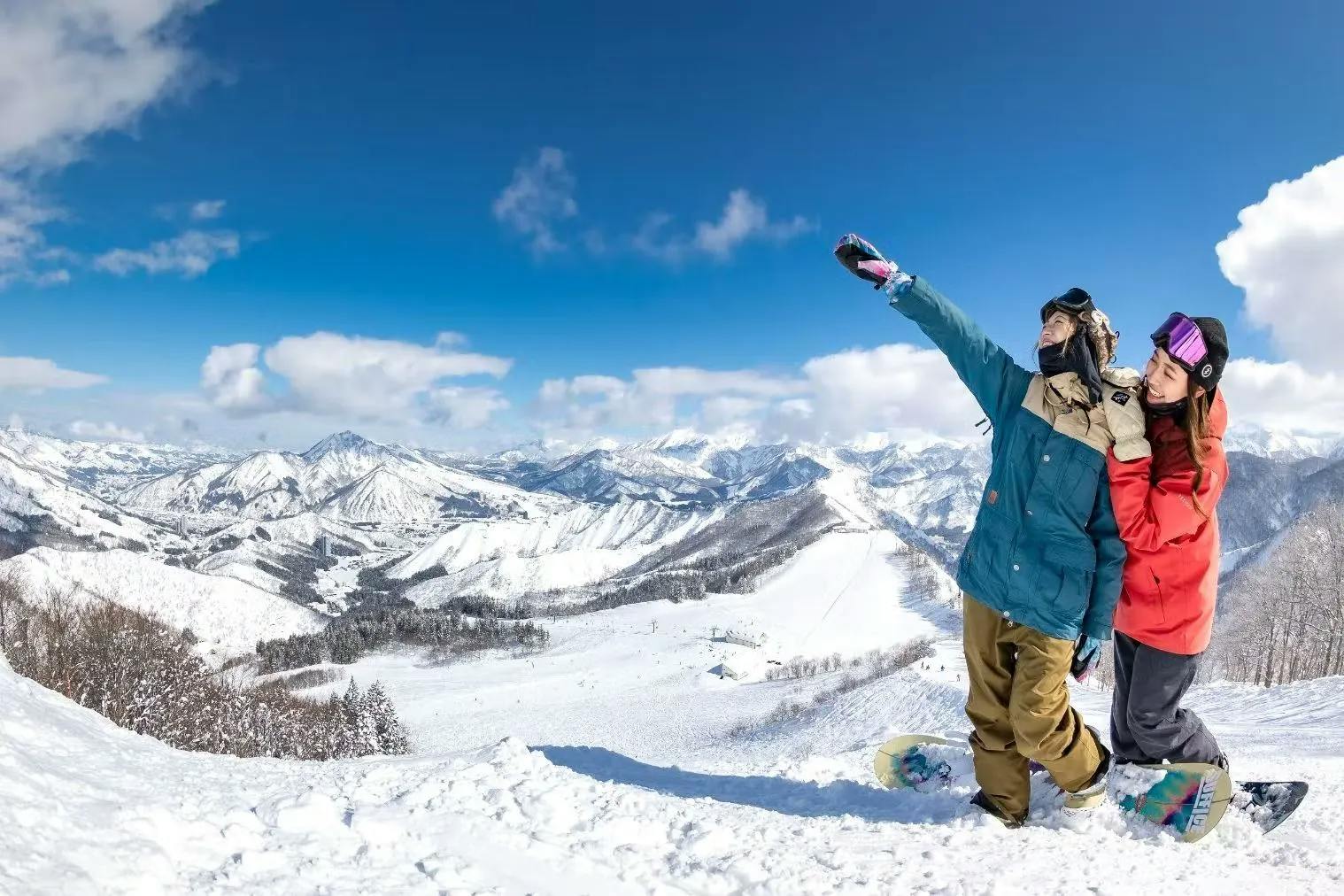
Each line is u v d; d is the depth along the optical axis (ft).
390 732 195.52
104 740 12.41
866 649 436.76
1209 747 14.07
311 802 9.19
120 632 72.38
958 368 14.12
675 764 21.52
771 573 654.94
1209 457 12.69
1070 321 12.88
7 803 7.13
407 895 7.54
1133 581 13.44
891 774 16.34
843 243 14.20
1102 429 12.82
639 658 445.37
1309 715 50.90
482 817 9.96
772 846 10.70
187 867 7.43
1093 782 13.57
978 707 13.79
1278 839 12.96
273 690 181.98
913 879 9.79
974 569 13.62
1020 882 9.98
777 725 217.97
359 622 516.32
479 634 508.12
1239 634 159.84
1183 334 12.45
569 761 18.60
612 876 8.95
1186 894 10.18
